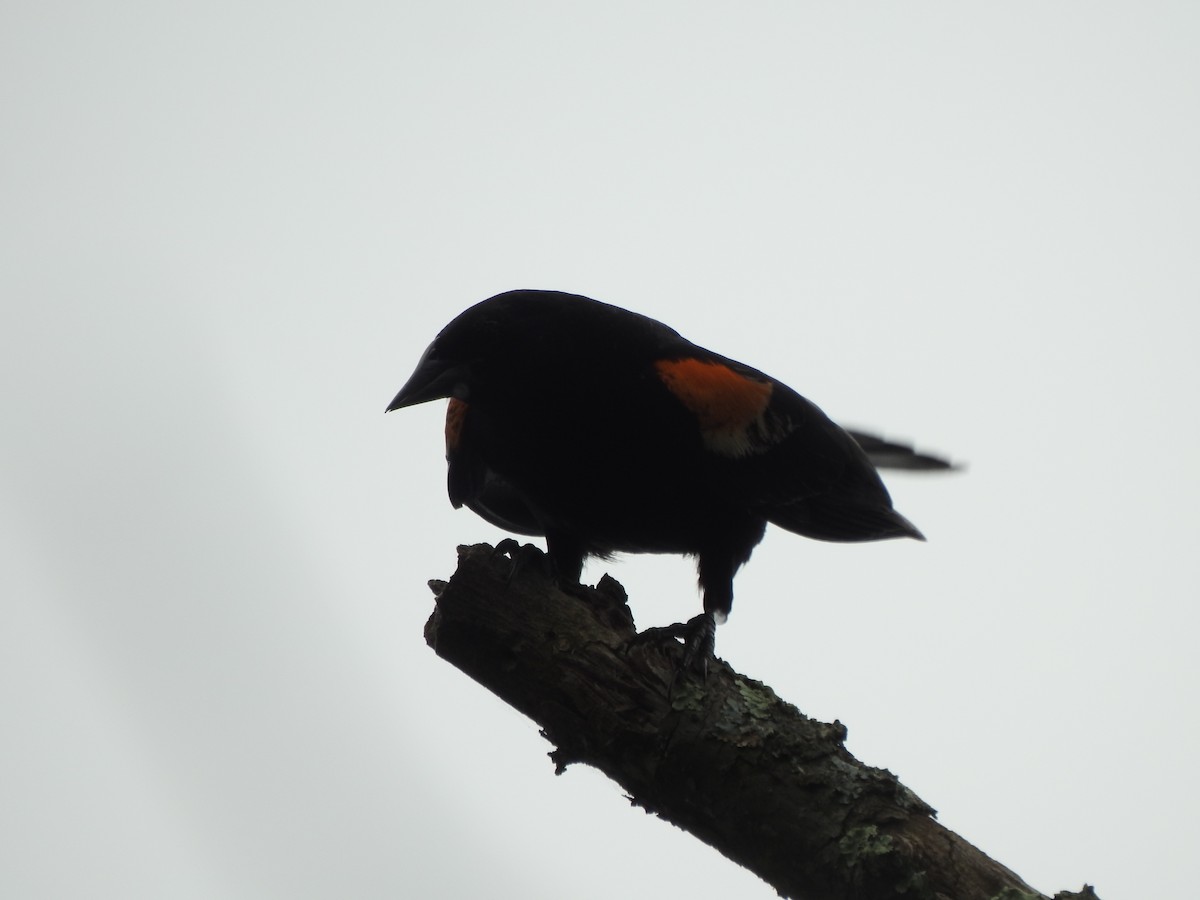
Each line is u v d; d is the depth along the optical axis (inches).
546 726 317.1
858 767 295.1
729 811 295.7
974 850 279.1
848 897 282.2
